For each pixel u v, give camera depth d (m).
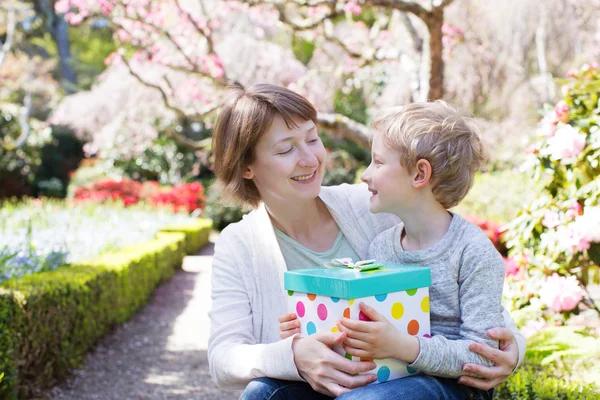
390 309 1.61
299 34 7.92
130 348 5.52
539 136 3.33
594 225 2.98
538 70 11.65
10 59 15.71
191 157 18.11
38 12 22.00
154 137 16.09
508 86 10.73
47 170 19.94
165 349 5.52
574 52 10.23
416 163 1.75
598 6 9.43
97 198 15.34
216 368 1.83
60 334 4.43
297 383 1.72
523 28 9.42
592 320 3.86
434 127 1.75
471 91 10.11
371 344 1.54
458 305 1.71
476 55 9.81
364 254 2.04
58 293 4.33
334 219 2.07
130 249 7.72
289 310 1.77
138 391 4.40
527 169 3.34
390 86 10.36
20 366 3.90
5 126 17.34
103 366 4.96
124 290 6.31
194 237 12.16
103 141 16.34
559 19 9.70
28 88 16.91
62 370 4.48
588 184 3.11
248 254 2.00
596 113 3.25
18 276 4.70
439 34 6.05
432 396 1.57
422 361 1.57
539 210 3.31
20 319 3.71
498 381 1.65
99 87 15.55
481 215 9.73
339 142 16.48
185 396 4.32
